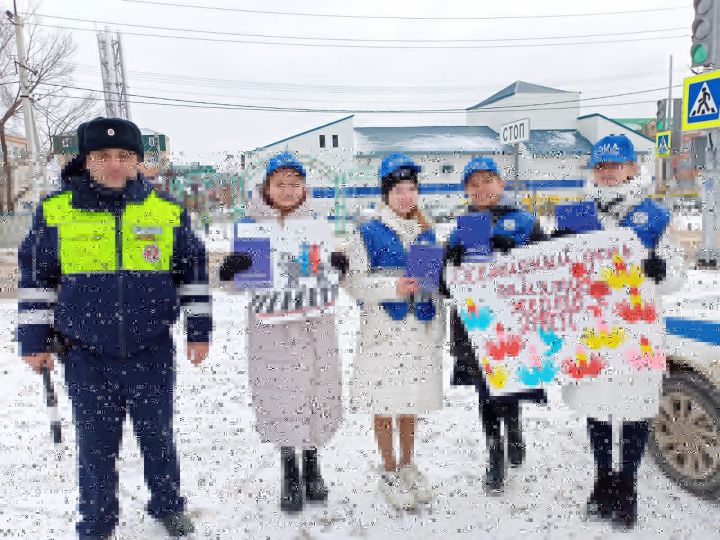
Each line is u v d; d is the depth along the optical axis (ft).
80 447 7.98
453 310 9.14
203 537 8.29
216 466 10.21
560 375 8.64
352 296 9.14
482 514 8.75
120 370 7.83
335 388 9.09
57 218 7.50
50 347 7.79
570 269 8.53
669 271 8.35
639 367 8.40
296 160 8.50
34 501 9.19
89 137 7.37
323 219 8.77
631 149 8.36
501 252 8.69
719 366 8.56
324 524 8.58
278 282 8.66
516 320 8.73
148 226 7.69
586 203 8.52
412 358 9.07
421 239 8.98
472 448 10.93
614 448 8.53
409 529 8.40
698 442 8.94
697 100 18.97
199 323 8.36
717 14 19.19
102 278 7.59
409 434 9.38
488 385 8.87
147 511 8.63
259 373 8.91
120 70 82.12
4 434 11.60
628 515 8.41
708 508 8.71
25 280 7.66
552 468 10.10
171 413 8.35
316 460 9.25
